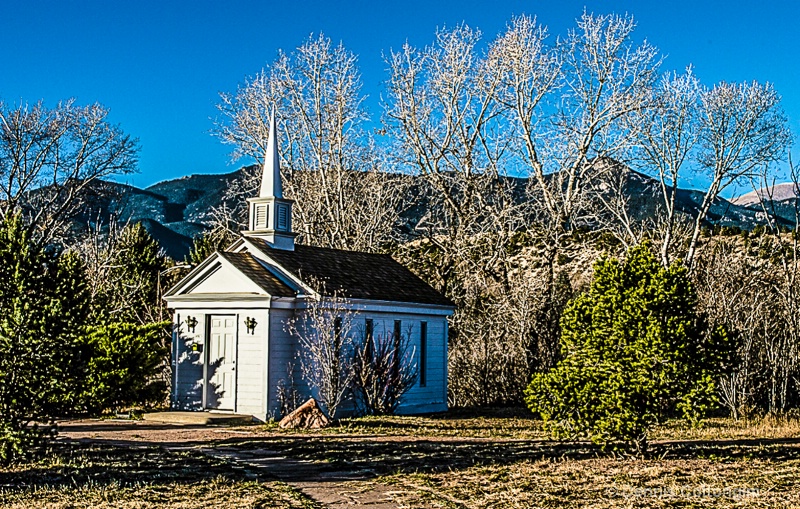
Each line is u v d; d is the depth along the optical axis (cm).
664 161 3912
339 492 1357
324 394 2458
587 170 4125
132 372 2583
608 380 1616
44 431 1550
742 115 3800
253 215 2809
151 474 1490
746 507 1218
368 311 2716
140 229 4691
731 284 2900
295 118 4675
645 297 1616
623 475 1469
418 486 1398
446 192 4259
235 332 2517
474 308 3656
